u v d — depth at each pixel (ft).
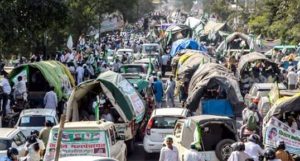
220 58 232.32
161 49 263.70
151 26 572.51
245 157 68.59
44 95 123.75
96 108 91.15
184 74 152.15
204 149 79.97
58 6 132.16
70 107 96.07
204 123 79.66
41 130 87.30
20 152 75.77
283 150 71.77
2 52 146.92
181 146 80.23
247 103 128.26
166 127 93.25
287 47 234.58
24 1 126.82
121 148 80.84
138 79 139.23
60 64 139.03
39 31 146.30
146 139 94.02
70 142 73.20
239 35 262.26
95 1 256.52
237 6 472.03
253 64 166.61
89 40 281.13
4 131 80.69
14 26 124.77
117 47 306.76
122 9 350.02
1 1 123.24
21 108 119.65
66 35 205.05
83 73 164.86
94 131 73.56
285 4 276.21
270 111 87.04
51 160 73.15
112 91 96.43
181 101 144.25
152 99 128.47
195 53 183.83
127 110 96.48
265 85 126.52
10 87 117.70
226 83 116.16
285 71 168.45
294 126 86.22
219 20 506.48
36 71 130.31
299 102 85.35
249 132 93.91
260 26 307.37
